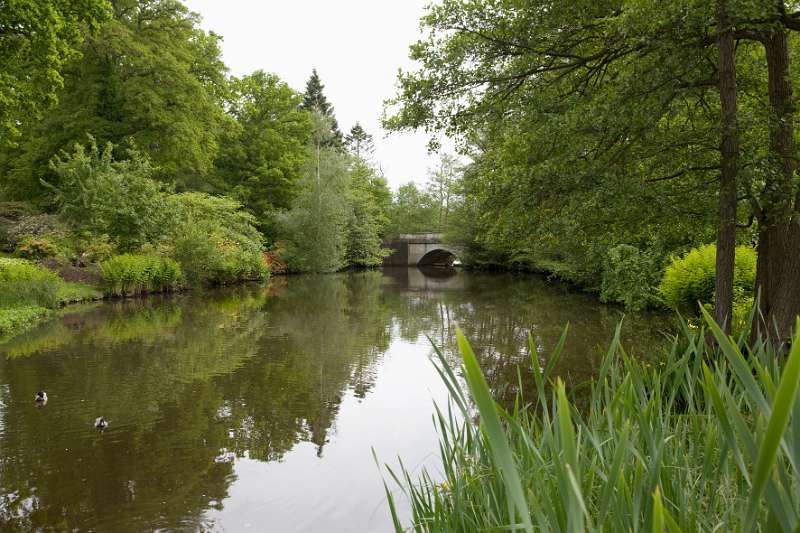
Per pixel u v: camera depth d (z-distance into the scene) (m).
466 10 6.98
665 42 5.52
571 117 6.05
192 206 24.00
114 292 17.89
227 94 27.23
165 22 23.48
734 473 1.57
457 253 37.19
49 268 17.17
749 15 4.96
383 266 45.25
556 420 1.64
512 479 0.73
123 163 20.22
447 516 2.11
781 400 0.57
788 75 6.04
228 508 4.19
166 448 5.40
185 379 7.96
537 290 21.66
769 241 6.07
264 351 9.98
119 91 22.72
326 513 4.09
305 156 35.47
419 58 7.43
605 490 1.07
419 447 5.35
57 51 12.53
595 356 8.71
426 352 9.79
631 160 6.32
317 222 30.92
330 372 8.38
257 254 26.09
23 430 5.88
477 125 7.60
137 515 4.12
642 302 13.75
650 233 7.21
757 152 5.78
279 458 5.14
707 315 0.91
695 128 6.30
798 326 0.55
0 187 24.39
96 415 6.39
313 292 21.55
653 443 1.45
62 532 3.87
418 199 53.94
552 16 6.51
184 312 15.17
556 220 6.41
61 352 9.77
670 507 1.46
